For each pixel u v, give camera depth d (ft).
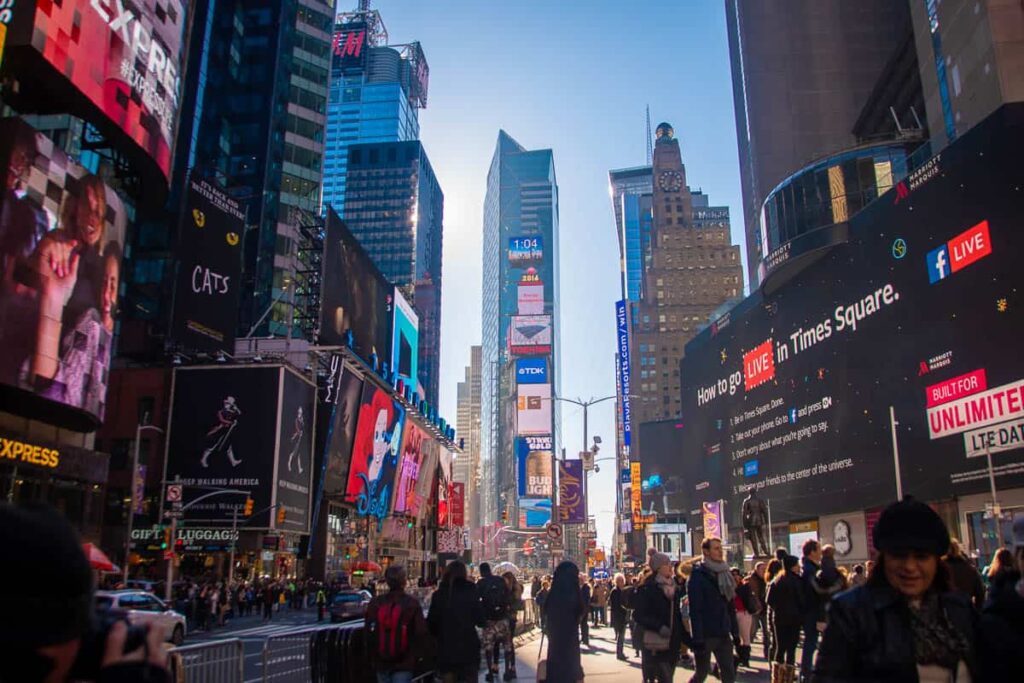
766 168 390.83
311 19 394.93
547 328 559.38
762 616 57.82
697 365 302.04
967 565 30.37
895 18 403.34
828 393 204.64
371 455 278.46
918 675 11.66
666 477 447.01
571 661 32.99
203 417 223.30
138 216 307.17
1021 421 139.64
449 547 425.28
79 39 126.52
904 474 171.32
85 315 131.64
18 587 6.49
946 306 159.74
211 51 348.79
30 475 132.67
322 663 38.11
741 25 419.54
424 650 30.19
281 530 220.84
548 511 520.01
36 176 121.29
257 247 338.34
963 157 155.84
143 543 214.69
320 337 246.68
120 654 7.48
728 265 619.26
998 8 183.83
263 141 354.95
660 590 35.88
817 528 212.02
